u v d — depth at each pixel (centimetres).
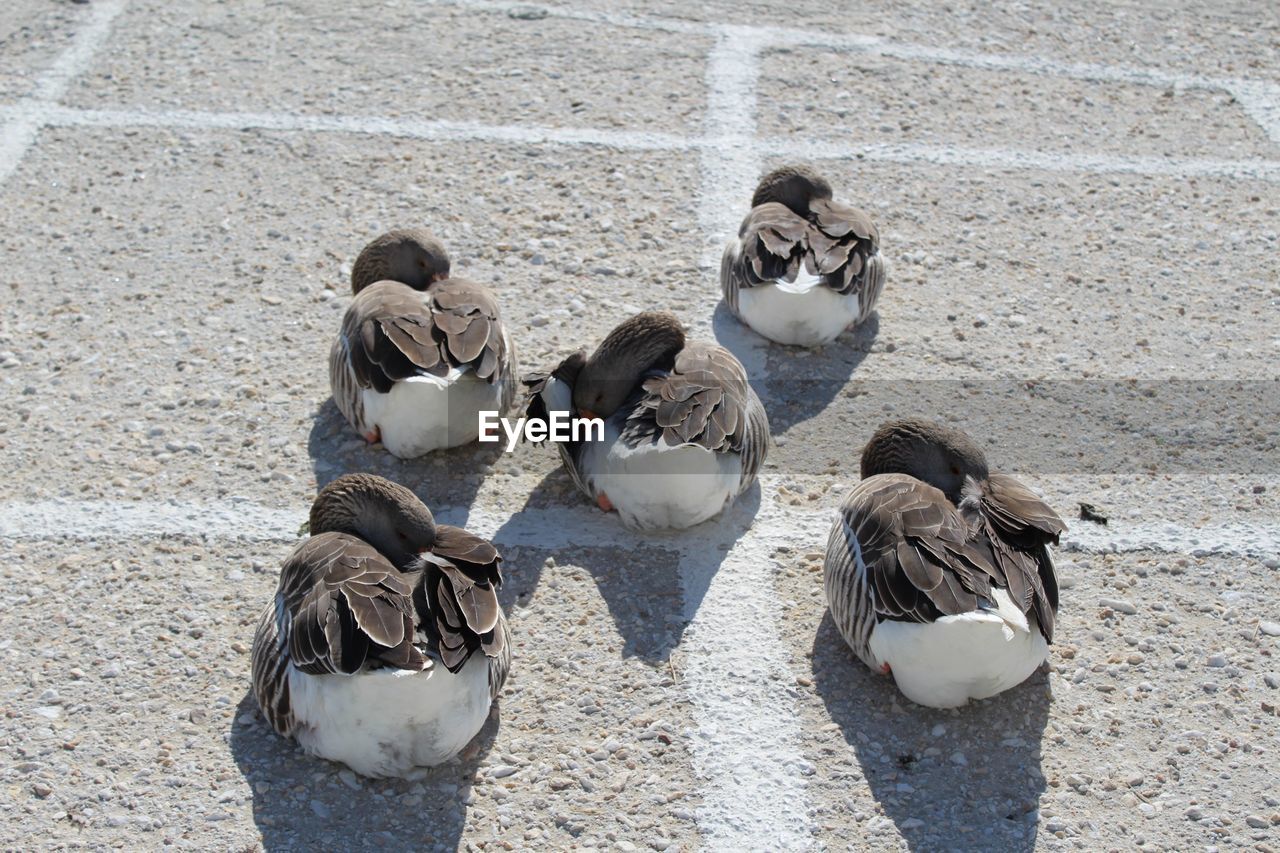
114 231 834
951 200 902
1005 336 778
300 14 1098
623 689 552
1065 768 522
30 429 678
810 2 1176
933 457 595
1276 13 1195
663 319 639
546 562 614
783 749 527
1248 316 803
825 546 630
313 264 812
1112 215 897
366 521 541
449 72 1022
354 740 488
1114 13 1184
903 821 499
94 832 484
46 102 960
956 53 1102
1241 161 970
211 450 672
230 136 931
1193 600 602
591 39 1082
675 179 904
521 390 722
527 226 851
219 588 592
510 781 511
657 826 495
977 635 494
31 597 581
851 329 778
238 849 480
